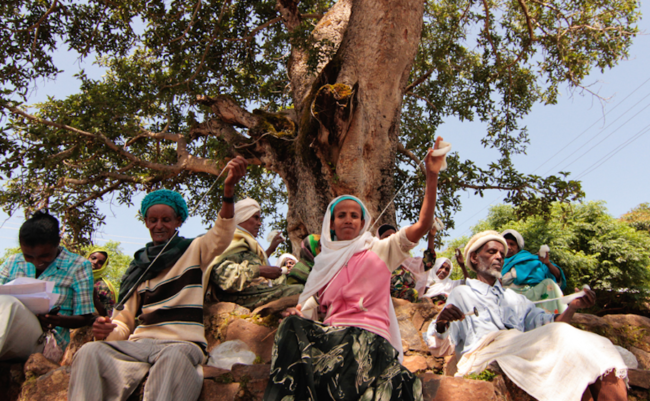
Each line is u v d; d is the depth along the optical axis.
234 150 10.41
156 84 10.89
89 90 11.28
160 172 12.14
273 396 2.40
